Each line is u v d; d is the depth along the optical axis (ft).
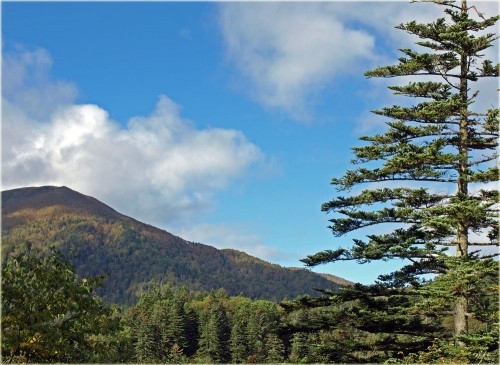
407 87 66.74
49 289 29.89
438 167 65.16
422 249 62.95
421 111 65.87
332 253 66.74
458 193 62.39
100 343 31.35
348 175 67.82
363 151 67.26
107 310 31.65
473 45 64.49
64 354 30.42
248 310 357.20
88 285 31.09
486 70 66.18
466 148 66.23
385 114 68.08
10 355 28.99
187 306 357.82
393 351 66.85
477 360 56.59
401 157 63.21
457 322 62.34
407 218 66.18
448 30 65.46
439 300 57.98
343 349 67.67
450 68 66.90
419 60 65.57
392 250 63.26
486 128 66.03
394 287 66.74
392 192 66.13
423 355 60.49
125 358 32.76
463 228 63.46
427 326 67.51
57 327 29.91
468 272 57.00
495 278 59.16
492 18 64.59
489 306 61.00
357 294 67.77
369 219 67.15
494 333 57.52
